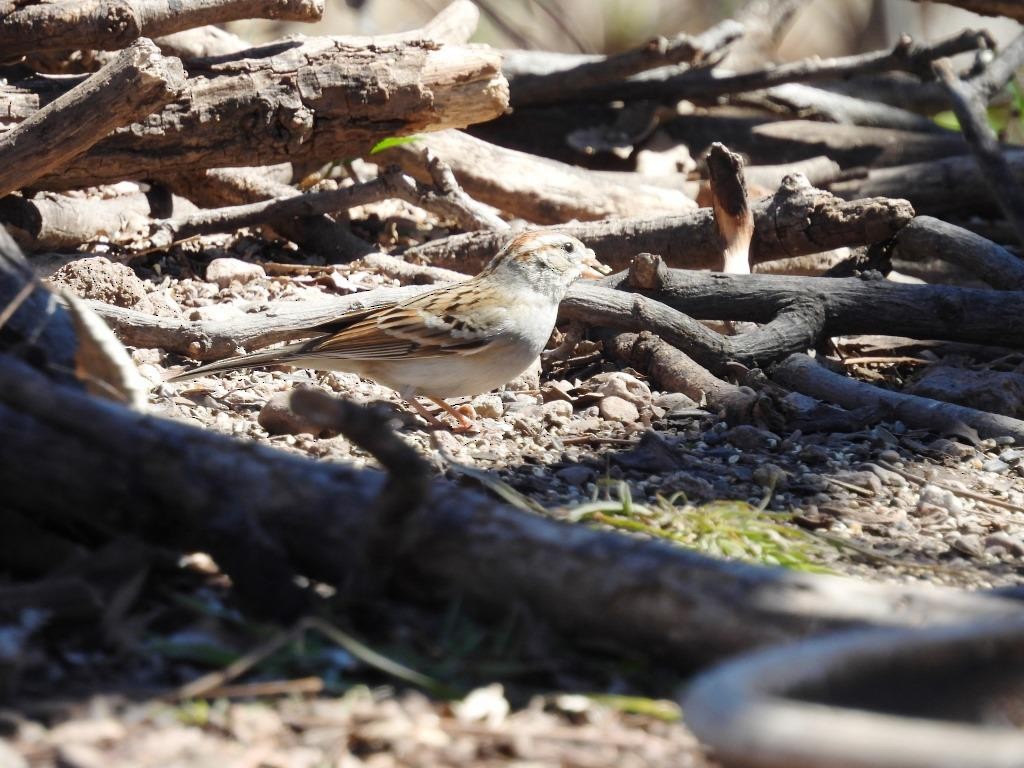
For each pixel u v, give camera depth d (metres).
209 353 11.13
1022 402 11.48
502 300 10.57
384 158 14.40
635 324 11.91
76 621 5.31
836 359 12.70
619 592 5.11
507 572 5.27
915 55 18.19
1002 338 12.13
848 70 18.28
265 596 5.34
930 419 10.80
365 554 5.23
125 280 11.73
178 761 4.40
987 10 16.88
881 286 12.28
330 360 10.44
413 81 12.95
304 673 5.12
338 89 12.74
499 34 28.69
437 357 10.42
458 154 15.04
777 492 9.18
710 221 13.40
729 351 11.80
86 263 11.73
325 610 5.36
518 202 15.25
